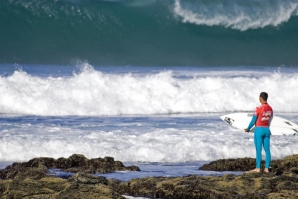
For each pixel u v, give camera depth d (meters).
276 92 99.94
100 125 76.50
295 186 48.34
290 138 70.19
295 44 168.00
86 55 152.00
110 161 57.19
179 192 47.16
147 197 47.62
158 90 95.75
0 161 60.00
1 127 72.81
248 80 102.50
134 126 76.19
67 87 92.19
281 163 55.81
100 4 160.25
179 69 132.50
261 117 53.12
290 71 130.88
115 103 91.31
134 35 159.88
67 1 157.88
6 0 153.50
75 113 88.88
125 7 161.88
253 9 168.88
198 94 96.62
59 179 47.09
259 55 163.38
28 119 80.75
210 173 56.00
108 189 45.50
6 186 46.44
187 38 162.62
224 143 65.88
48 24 154.50
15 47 149.12
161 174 55.28
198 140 66.88
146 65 144.75
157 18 163.00
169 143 65.81
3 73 111.94
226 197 45.88
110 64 144.50
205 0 167.38
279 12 170.00
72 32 155.50
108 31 158.25
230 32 165.88
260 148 53.19
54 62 142.25
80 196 43.84
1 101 88.06
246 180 49.12
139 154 62.44
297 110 98.31
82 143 63.62
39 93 90.12
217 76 112.12
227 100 97.06
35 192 44.84
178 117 86.62
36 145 62.44
